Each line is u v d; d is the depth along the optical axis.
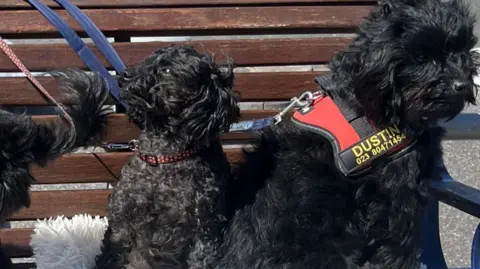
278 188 2.02
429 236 2.12
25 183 1.96
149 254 1.99
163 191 1.94
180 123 1.90
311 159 1.98
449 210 3.04
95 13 2.25
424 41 1.85
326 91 2.00
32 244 2.23
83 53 2.14
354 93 1.94
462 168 3.20
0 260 2.14
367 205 1.95
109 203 2.03
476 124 2.07
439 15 1.86
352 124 1.93
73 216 2.32
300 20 2.28
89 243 2.22
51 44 2.23
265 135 2.13
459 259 2.84
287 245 1.98
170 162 1.95
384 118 1.92
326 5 2.31
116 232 2.00
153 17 2.26
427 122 1.93
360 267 2.00
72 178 2.29
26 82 2.22
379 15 1.94
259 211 2.03
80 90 1.98
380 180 1.92
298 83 2.29
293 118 1.99
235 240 2.02
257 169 2.12
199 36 2.36
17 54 2.21
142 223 1.96
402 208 1.94
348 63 1.94
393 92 1.89
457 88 1.83
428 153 2.00
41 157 1.97
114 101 2.20
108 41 2.25
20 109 2.24
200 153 1.97
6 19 2.22
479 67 2.04
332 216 1.97
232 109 1.95
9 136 1.91
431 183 1.99
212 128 1.92
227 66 1.96
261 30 2.28
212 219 1.98
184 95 1.88
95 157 2.28
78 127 1.98
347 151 1.90
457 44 1.86
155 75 1.88
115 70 2.22
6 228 2.37
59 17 2.17
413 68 1.86
